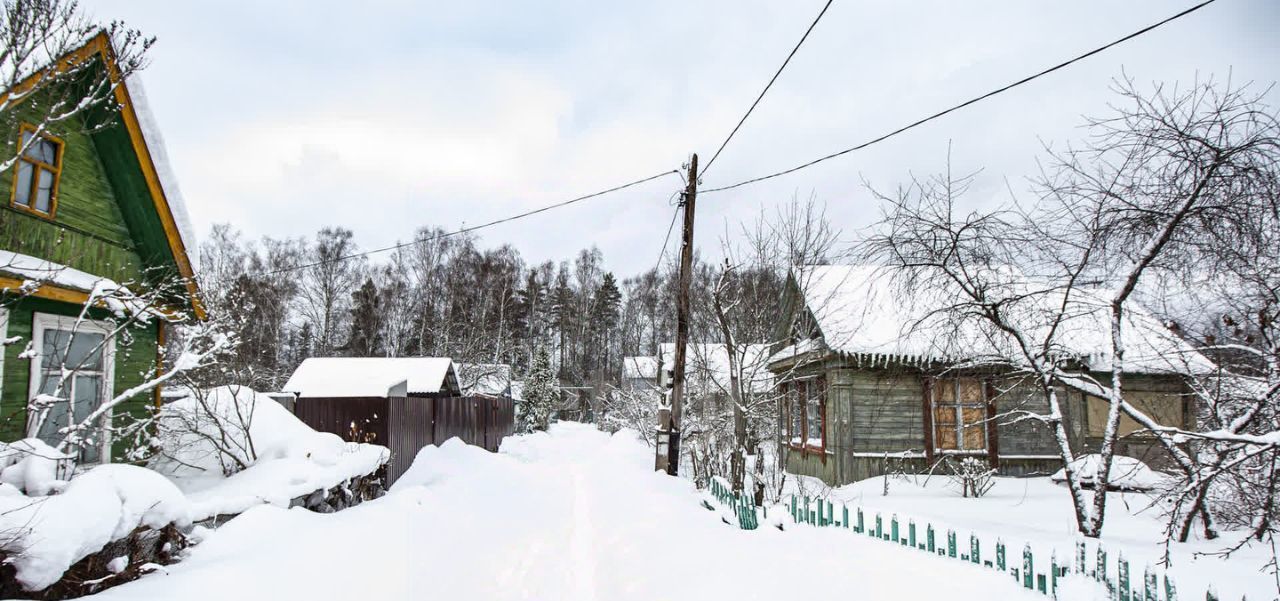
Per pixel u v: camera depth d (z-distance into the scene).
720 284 12.05
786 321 16.11
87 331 8.55
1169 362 7.04
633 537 7.66
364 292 44.94
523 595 5.78
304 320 44.22
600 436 37.75
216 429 9.66
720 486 9.40
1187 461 5.80
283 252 42.22
